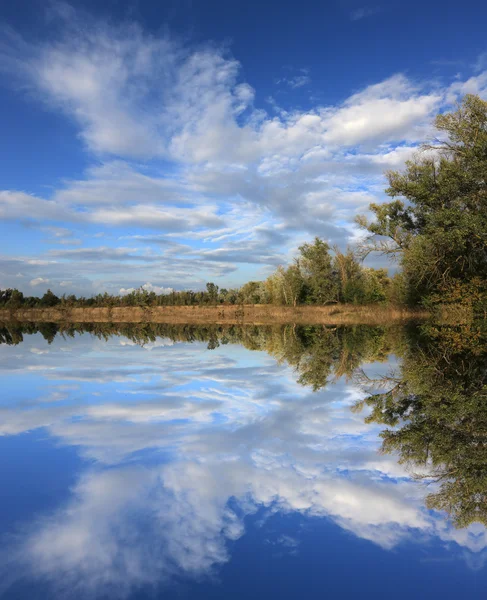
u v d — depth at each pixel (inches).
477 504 129.3
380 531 111.5
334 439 197.2
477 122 825.5
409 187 872.9
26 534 106.3
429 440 197.8
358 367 458.0
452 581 89.3
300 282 1754.4
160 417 230.1
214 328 1337.4
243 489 136.6
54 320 2156.7
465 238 820.6
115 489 134.3
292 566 93.5
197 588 85.0
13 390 305.7
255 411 249.6
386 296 1416.1
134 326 1518.2
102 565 93.1
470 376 381.7
